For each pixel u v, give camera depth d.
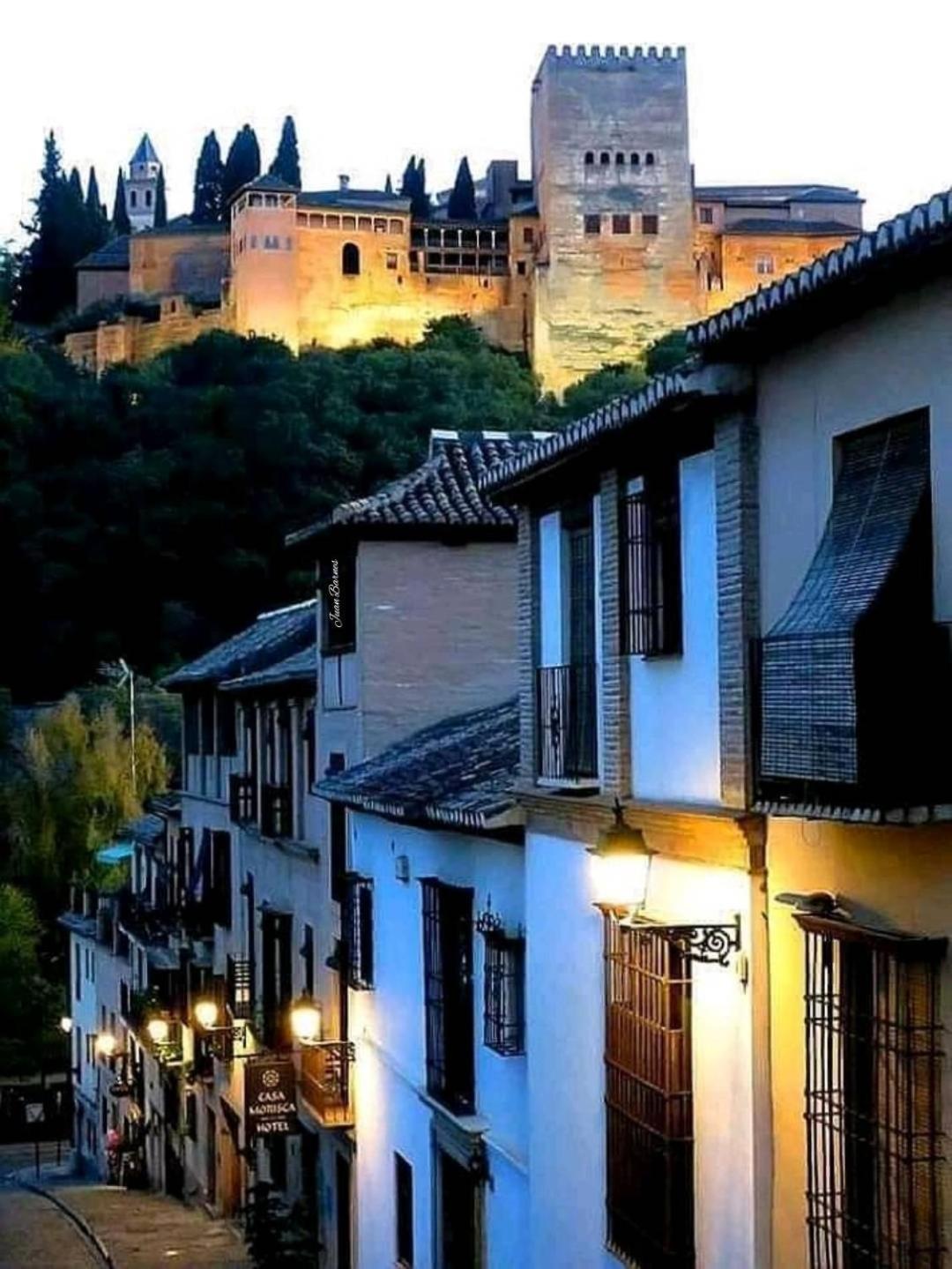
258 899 49.81
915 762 14.38
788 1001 17.45
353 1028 37.16
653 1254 20.17
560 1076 23.92
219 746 55.84
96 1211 55.06
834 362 16.44
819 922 16.23
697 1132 19.36
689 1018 19.69
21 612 143.25
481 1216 27.95
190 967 58.28
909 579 14.84
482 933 27.39
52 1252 46.88
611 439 20.81
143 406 162.12
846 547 15.79
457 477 39.41
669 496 20.44
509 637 38.56
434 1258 30.23
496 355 195.62
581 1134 23.03
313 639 49.12
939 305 14.75
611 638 22.05
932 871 14.87
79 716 107.56
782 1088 17.58
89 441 156.25
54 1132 89.94
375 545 38.09
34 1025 91.75
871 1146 15.75
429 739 35.72
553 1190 24.14
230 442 153.12
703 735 19.38
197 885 57.06
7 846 103.19
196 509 147.12
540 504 25.19
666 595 20.52
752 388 17.94
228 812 54.16
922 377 15.03
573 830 23.33
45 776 100.88
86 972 82.25
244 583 146.38
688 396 18.16
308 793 43.84
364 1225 35.88
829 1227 16.23
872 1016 15.83
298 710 44.94
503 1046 26.23
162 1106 62.47
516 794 24.97
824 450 16.61
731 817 17.92
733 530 18.22
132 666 140.88
